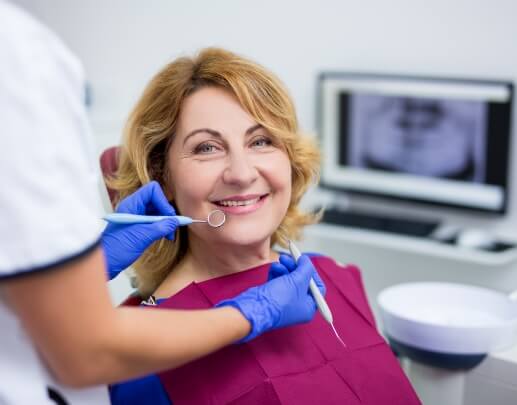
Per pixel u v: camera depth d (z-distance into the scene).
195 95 1.01
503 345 1.25
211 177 1.00
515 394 1.28
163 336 0.69
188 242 1.12
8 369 0.72
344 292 1.17
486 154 1.91
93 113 2.38
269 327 0.84
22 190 0.60
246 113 1.01
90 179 0.66
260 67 1.04
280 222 1.11
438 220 2.09
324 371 1.03
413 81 1.99
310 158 1.15
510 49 1.86
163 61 2.46
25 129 0.60
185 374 0.96
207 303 1.05
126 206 1.00
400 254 2.17
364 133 2.13
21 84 0.60
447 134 1.97
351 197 2.26
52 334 0.62
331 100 2.17
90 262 0.63
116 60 2.58
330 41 2.17
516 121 1.88
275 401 0.96
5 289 0.63
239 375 0.97
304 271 0.91
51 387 0.75
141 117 1.06
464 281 2.05
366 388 1.05
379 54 2.09
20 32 0.62
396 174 2.10
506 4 1.84
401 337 1.29
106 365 0.66
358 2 2.09
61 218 0.61
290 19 2.22
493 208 1.94
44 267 0.60
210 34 2.36
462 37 1.93
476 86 1.88
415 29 2.01
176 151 1.03
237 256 1.08
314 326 1.07
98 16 2.58
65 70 0.65
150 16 2.46
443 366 1.27
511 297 1.45
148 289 1.16
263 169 1.01
